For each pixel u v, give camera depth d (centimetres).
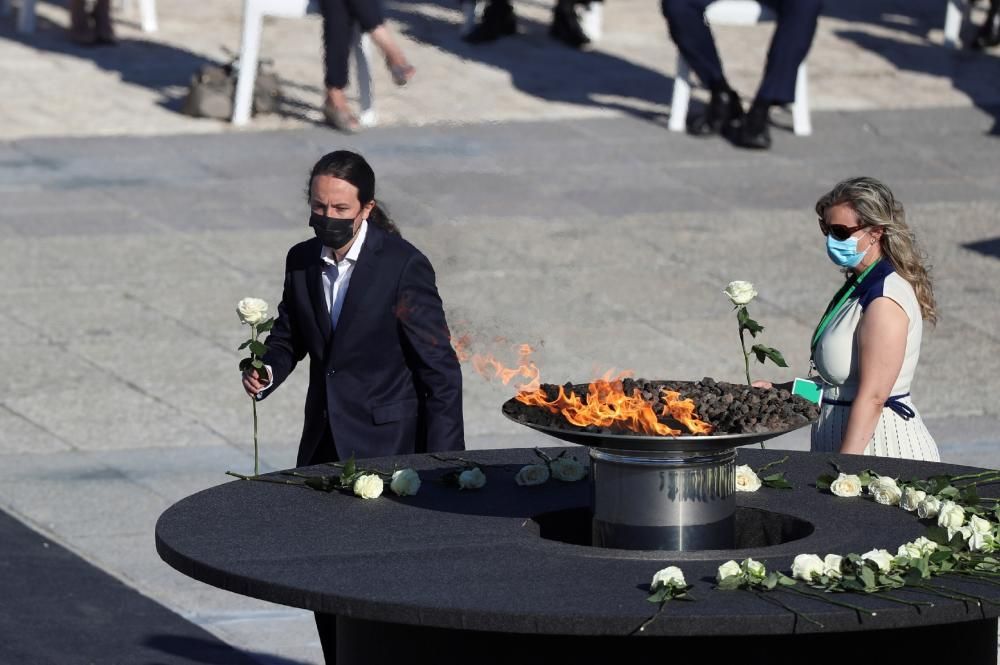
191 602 2242
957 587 1166
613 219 4172
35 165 4562
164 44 5944
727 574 1171
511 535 1337
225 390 3158
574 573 1224
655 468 1288
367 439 1734
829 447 1739
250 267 3828
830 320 1739
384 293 1722
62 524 2500
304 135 4791
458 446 1722
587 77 5578
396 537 1333
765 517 1408
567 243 3978
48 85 5344
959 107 5434
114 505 2583
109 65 5612
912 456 1719
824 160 4800
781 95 4856
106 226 4072
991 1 6134
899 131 5125
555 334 3400
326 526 1368
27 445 2867
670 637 1182
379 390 1742
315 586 1194
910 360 1719
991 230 4175
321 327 1738
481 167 4422
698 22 4938
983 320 3584
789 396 1386
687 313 3591
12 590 2230
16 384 3150
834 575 1182
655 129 5059
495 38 5794
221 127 4934
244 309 1616
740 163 4750
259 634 2139
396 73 4578
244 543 1316
